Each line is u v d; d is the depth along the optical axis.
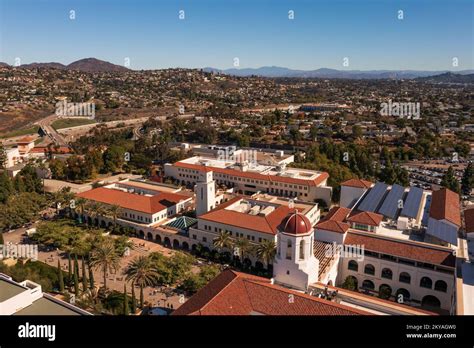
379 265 97.81
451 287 90.00
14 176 187.12
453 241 100.81
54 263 115.50
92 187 179.62
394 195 137.50
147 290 101.44
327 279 91.75
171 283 104.06
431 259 91.31
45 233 126.19
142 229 134.00
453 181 181.12
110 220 140.00
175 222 133.75
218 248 118.12
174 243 128.50
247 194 179.00
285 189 169.00
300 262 77.19
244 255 110.50
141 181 174.62
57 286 101.12
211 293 71.25
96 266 108.62
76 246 120.81
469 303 70.19
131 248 122.75
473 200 177.38
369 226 108.94
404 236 108.00
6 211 138.00
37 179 180.00
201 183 133.62
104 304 92.81
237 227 117.12
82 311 71.19
